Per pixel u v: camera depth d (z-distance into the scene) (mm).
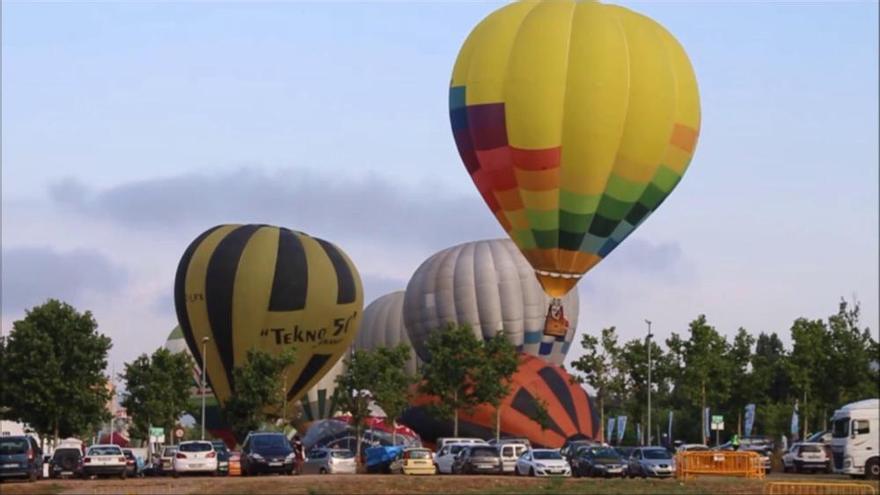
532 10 54062
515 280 109812
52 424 81875
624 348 99938
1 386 81250
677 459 61688
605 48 52094
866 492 50219
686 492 49094
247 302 89000
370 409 101125
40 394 81000
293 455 65125
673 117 52844
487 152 53469
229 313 89125
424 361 112312
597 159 52125
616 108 51719
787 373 95750
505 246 112250
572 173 52438
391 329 127812
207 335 90188
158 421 104562
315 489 48781
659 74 52500
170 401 105312
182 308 91125
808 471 73688
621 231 54219
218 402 92312
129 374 105562
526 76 52125
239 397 88938
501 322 109375
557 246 54125
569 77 51812
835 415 65875
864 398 93688
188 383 107250
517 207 53906
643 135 52219
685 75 53688
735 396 99688
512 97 52281
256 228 92500
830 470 72812
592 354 100188
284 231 93062
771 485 50406
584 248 54156
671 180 53781
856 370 94000
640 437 121875
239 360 90250
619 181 52781
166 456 73062
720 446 92875
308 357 91500
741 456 60469
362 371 97312
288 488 49375
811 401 95438
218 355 90500
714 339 97188
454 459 71625
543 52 52188
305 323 90562
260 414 89750
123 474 62031
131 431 110250
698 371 95312
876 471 64000
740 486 52906
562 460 65812
